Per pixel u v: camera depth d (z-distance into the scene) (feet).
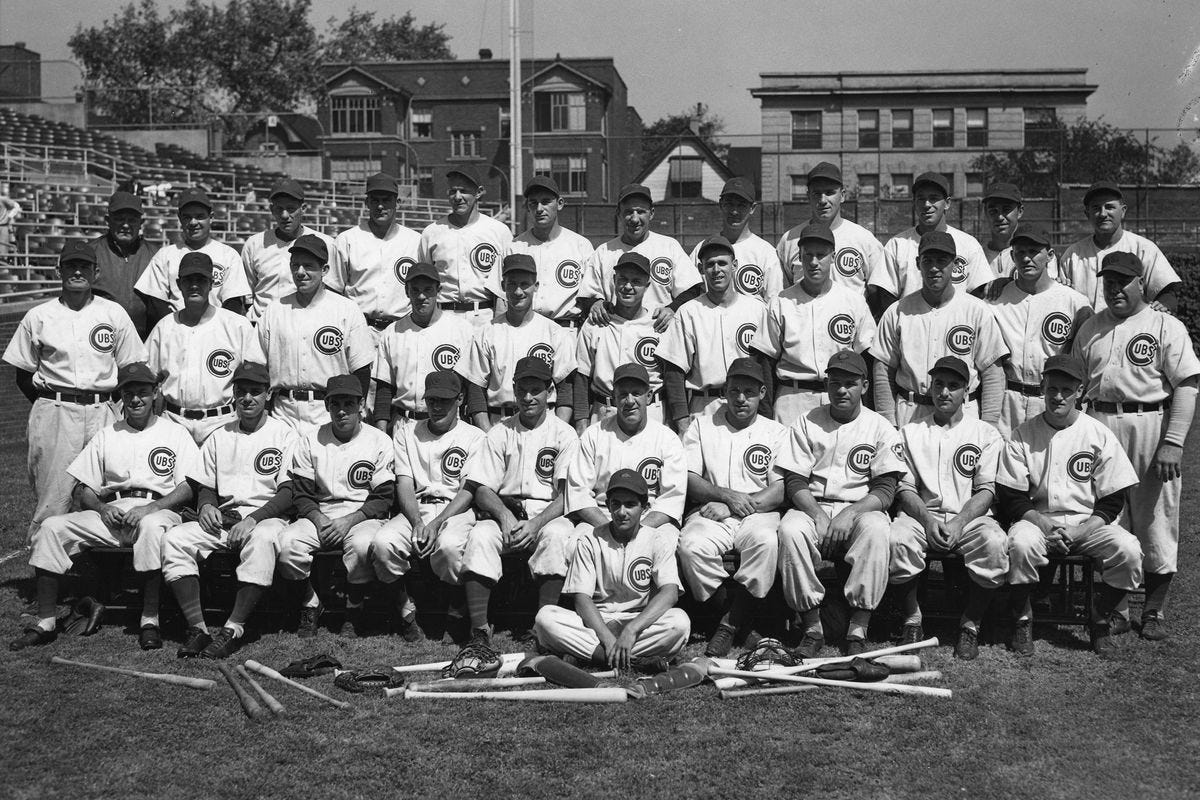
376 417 27.48
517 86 106.52
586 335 27.99
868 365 27.45
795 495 23.98
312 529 24.04
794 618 24.66
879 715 19.99
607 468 23.84
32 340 26.61
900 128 135.33
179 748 18.80
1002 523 24.62
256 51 204.54
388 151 159.33
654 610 22.22
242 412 25.23
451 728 19.54
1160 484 24.43
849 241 29.27
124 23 201.77
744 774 17.85
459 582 23.62
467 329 27.84
